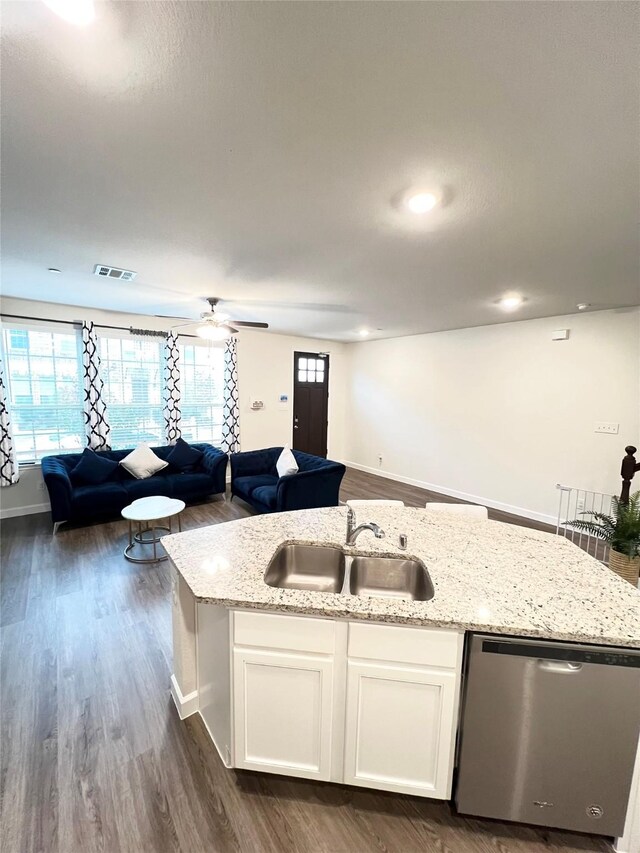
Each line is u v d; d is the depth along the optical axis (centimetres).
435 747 139
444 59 104
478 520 232
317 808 146
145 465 483
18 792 148
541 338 471
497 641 129
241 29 97
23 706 188
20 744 168
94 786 152
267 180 169
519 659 129
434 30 96
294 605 136
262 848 134
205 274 309
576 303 386
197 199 187
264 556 175
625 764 129
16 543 375
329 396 761
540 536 207
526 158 148
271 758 150
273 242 238
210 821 141
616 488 418
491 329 523
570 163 151
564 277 299
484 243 233
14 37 99
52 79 113
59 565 332
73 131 137
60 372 470
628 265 268
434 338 601
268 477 522
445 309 428
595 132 132
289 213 200
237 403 618
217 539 195
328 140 141
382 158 151
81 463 444
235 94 118
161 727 179
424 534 208
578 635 124
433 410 607
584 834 140
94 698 194
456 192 175
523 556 181
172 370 540
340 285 336
